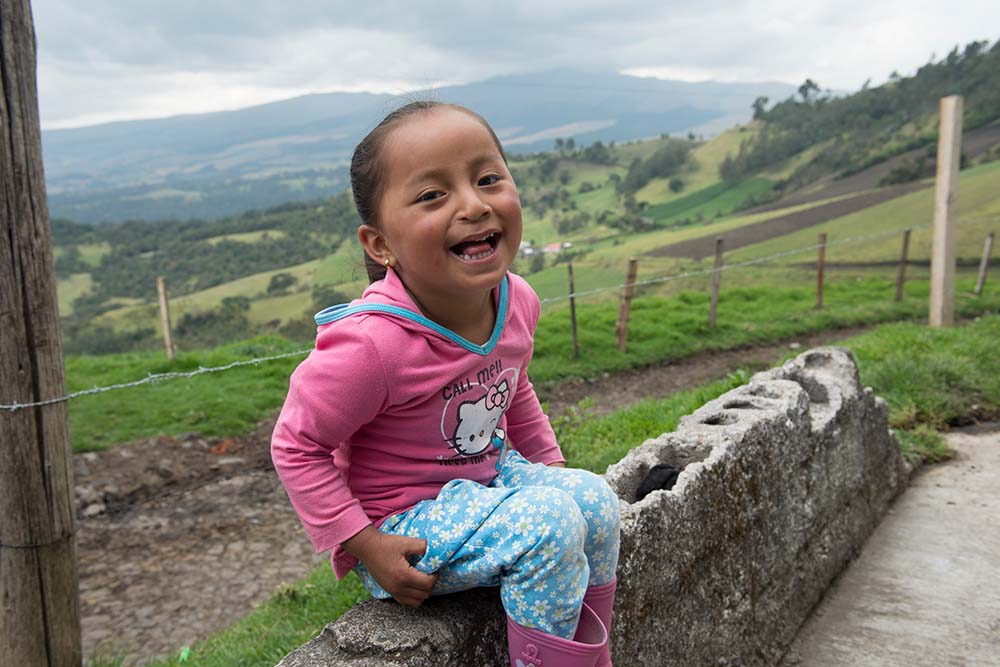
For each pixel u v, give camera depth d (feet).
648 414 22.22
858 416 14.24
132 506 26.27
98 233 632.79
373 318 5.80
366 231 6.18
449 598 6.35
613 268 172.55
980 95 437.58
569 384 39.22
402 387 5.82
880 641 11.37
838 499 13.24
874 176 350.02
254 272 417.90
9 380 11.60
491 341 6.35
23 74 11.14
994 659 10.79
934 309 35.29
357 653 5.69
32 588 12.24
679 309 55.06
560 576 5.51
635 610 7.72
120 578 21.47
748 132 611.88
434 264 5.67
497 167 5.84
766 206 344.28
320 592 16.03
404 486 6.34
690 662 8.86
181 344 103.60
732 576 9.77
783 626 11.22
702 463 9.29
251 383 38.09
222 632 16.96
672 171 564.71
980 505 15.84
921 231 144.87
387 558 5.78
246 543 23.56
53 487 12.23
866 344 29.12
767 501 10.71
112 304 408.87
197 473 28.86
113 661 16.11
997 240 124.47
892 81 581.12
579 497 6.01
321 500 5.80
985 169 199.93
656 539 8.06
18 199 11.30
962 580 12.91
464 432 6.38
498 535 5.62
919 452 18.53
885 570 13.44
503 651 6.35
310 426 5.75
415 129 5.67
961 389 22.41
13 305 11.48
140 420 33.04
